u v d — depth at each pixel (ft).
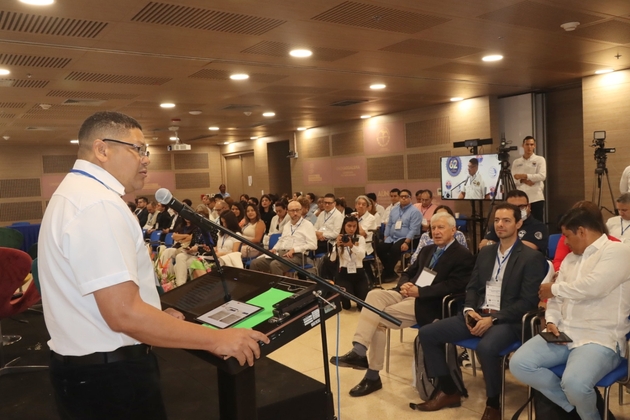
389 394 10.44
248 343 4.31
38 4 10.73
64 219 4.13
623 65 19.92
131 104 24.18
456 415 9.39
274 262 18.93
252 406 5.58
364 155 34.78
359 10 11.98
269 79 19.69
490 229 15.05
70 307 4.39
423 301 10.73
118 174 4.62
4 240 18.69
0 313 10.49
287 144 47.03
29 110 24.72
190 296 5.74
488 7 12.16
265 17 12.19
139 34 13.14
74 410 4.50
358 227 16.98
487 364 8.80
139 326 3.99
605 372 7.55
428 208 25.18
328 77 19.84
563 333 8.11
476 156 24.64
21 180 43.80
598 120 21.84
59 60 15.44
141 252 4.60
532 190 21.58
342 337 14.10
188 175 52.42
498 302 9.64
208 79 19.15
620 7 12.51
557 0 11.87
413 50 16.10
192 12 11.64
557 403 7.98
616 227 12.67
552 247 13.23
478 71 20.13
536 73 21.18
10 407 8.71
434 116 29.66
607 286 7.70
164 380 8.66
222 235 19.30
